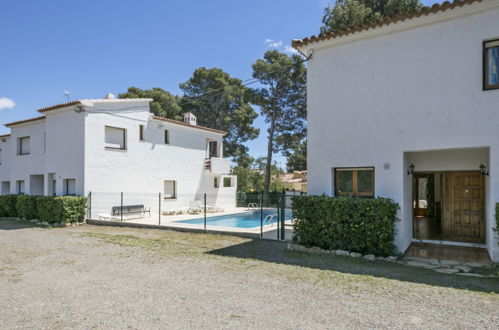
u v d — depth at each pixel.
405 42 7.62
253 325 3.87
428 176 14.87
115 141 17.22
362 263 6.91
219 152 24.77
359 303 4.58
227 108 35.44
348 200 7.47
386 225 7.03
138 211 17.55
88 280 5.85
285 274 6.12
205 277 5.98
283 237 9.71
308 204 8.09
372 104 7.98
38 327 3.87
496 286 5.32
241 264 6.95
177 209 20.41
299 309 4.38
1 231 12.45
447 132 7.03
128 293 5.11
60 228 13.27
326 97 8.69
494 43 6.75
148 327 3.84
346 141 8.30
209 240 10.08
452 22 7.09
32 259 7.60
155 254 8.08
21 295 5.06
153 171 19.17
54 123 17.11
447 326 3.82
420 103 7.37
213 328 3.80
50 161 17.23
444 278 5.79
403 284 5.45
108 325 3.91
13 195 16.69
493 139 6.59
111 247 9.05
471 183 9.19
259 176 33.91
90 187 15.58
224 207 24.27
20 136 20.16
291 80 29.39
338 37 8.29
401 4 19.69
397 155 7.60
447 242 9.08
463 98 6.91
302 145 33.16
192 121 22.78
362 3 21.00
